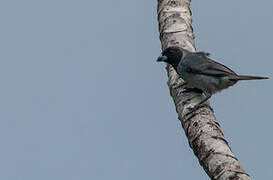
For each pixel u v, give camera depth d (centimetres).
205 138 832
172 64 1212
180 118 967
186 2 1260
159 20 1247
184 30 1209
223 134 861
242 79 1254
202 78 1217
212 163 785
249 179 736
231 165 763
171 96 1100
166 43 1207
